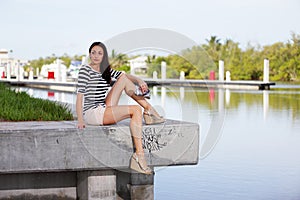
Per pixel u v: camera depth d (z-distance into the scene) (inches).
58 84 850.1
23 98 319.9
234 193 207.6
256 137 337.1
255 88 859.4
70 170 166.9
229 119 432.1
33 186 182.1
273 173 238.2
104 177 172.7
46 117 211.8
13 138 161.8
